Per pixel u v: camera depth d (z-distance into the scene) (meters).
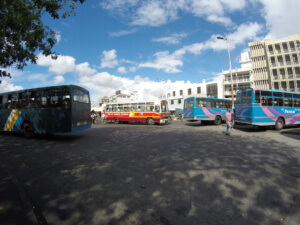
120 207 2.75
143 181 3.70
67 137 9.92
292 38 35.12
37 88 9.49
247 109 11.59
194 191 3.23
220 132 11.54
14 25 5.00
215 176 3.92
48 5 5.00
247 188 3.34
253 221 2.36
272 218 2.43
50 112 8.96
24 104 9.87
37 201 2.96
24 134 9.80
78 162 5.09
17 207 2.74
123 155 5.78
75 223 2.37
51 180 3.83
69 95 8.59
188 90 44.97
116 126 16.95
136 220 2.42
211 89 41.25
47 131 8.98
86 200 2.97
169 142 7.96
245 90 11.88
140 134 10.80
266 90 11.62
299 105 12.88
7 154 6.11
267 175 3.96
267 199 2.94
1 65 5.93
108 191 3.29
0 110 10.88
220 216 2.48
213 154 5.76
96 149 6.75
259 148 6.60
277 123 11.91
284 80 35.00
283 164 4.71
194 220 2.40
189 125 17.50
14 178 3.88
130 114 19.69
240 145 7.17
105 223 2.37
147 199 2.98
